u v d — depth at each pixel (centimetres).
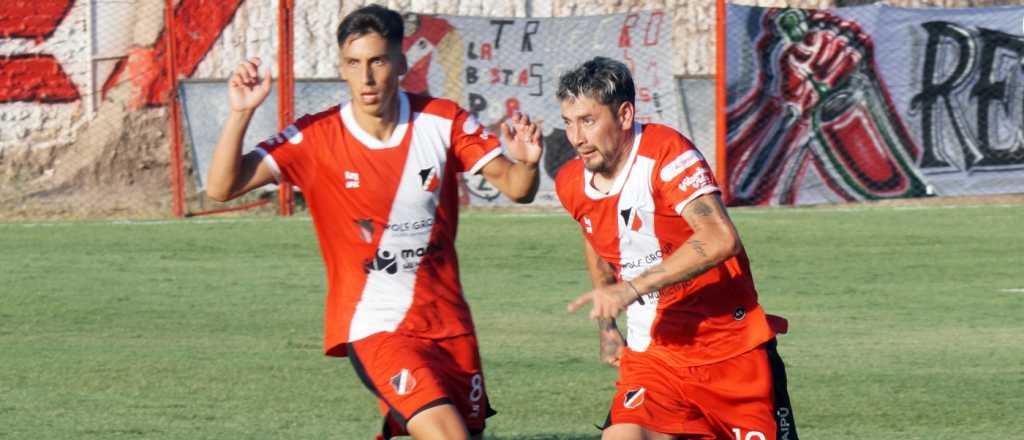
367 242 1249
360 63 1192
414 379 1193
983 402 1848
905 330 2366
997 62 4172
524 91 4103
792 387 1944
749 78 4091
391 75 1201
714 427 1280
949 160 4188
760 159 4109
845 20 4119
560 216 3856
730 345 1265
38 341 2284
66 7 4750
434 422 1170
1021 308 2566
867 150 4153
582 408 1828
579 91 1180
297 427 1723
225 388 1941
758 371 1269
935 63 4153
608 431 1238
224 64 4747
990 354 2161
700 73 4775
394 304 1254
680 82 4228
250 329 2384
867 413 1795
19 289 2783
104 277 2930
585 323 2441
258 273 2980
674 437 1246
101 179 4569
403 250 1252
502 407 1833
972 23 4156
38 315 2517
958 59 4156
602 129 1182
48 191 4488
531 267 3059
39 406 1831
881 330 2369
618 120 1189
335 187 1241
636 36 4144
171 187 4528
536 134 1231
